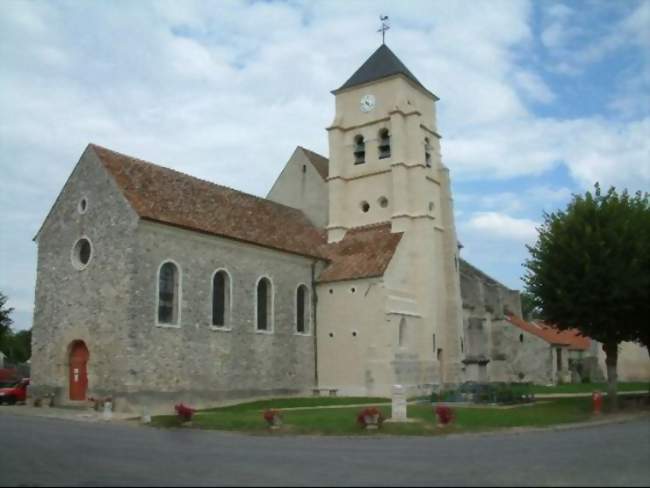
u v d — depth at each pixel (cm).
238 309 3400
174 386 2997
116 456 1561
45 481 1234
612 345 3017
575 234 3011
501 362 5609
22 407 3033
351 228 4294
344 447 1775
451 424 2252
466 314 5450
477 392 3216
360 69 4525
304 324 3850
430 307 3981
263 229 3747
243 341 3400
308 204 4509
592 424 2403
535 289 3130
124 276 2897
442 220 4356
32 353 3180
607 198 3105
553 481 1225
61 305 3116
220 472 1337
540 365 5650
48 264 3216
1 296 5128
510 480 1236
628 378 6047
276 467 1405
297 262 3841
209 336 3209
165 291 3058
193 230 3167
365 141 4356
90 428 2234
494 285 5831
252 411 2872
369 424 2159
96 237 3045
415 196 4116
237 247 3447
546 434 2095
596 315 2925
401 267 3881
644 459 1509
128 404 2780
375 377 3622
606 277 2873
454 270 4256
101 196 3070
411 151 4166
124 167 3200
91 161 3148
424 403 3180
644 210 3077
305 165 4584
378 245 3962
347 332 3762
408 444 1847
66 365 3048
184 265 3133
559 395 3831
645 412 2848
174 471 1348
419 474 1310
